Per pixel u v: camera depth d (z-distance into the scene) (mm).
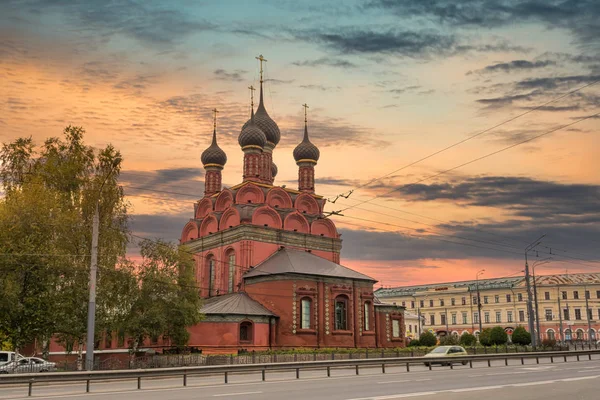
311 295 60781
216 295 68938
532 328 61781
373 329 64812
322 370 41656
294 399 20422
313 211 75750
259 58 80000
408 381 28234
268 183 75375
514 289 123500
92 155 46344
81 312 41156
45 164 45125
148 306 45938
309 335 59625
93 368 33469
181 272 50000
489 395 21391
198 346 55750
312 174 79000
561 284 120562
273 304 60625
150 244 48719
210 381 31156
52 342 60531
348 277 63500
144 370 27516
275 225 69688
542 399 20234
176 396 22062
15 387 29219
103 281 42906
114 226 44750
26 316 39000
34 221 40188
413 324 127250
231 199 72125
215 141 81375
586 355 57531
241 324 57562
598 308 118000
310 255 67250
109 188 44719
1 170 45781
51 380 25391
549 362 47312
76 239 42125
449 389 23891
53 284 40000
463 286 131000
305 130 80562
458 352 44562
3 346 50469
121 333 47062
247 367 30531
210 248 72250
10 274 38656
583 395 21391
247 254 66312
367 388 24516
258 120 76750
